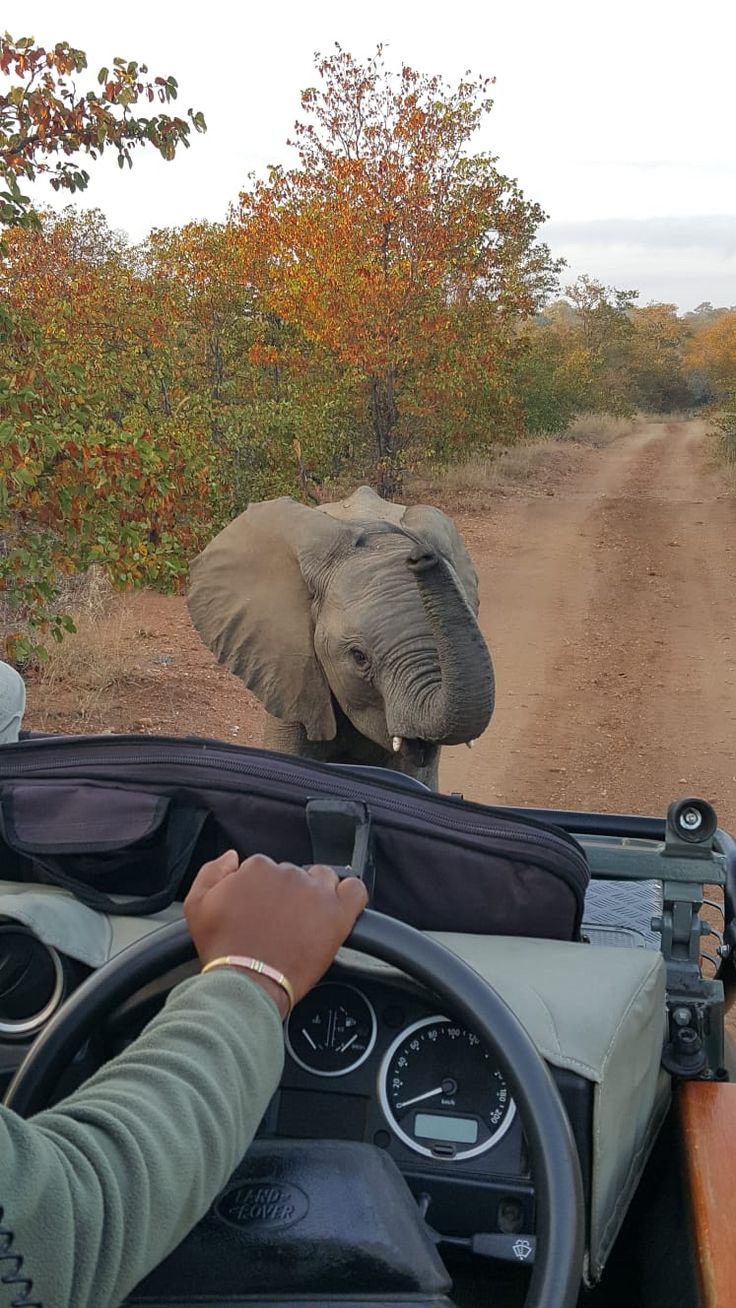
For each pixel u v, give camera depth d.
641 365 82.25
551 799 7.66
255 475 15.31
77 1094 1.13
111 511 7.78
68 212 24.59
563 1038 1.69
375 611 4.76
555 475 27.45
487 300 21.56
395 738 4.56
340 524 5.18
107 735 2.12
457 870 2.01
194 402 15.07
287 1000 1.24
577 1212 1.39
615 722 9.35
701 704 9.90
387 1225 1.40
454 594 4.12
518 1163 1.70
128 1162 1.05
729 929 2.75
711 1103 1.94
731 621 12.96
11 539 7.83
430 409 19.86
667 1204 1.83
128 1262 1.03
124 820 1.99
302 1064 1.77
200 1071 1.13
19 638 7.54
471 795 7.71
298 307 19.36
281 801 2.00
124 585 8.09
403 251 19.45
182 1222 1.09
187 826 2.01
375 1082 1.75
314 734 5.11
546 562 16.27
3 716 2.72
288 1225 1.39
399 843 2.01
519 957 1.92
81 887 1.98
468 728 4.27
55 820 2.03
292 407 16.44
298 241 19.34
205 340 20.06
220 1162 1.11
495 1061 1.49
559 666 11.09
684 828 2.26
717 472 29.52
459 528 18.61
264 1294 1.34
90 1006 1.53
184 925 1.55
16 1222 0.97
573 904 2.03
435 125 19.23
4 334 7.82
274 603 5.17
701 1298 1.53
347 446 19.88
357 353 19.14
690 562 16.48
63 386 7.91
